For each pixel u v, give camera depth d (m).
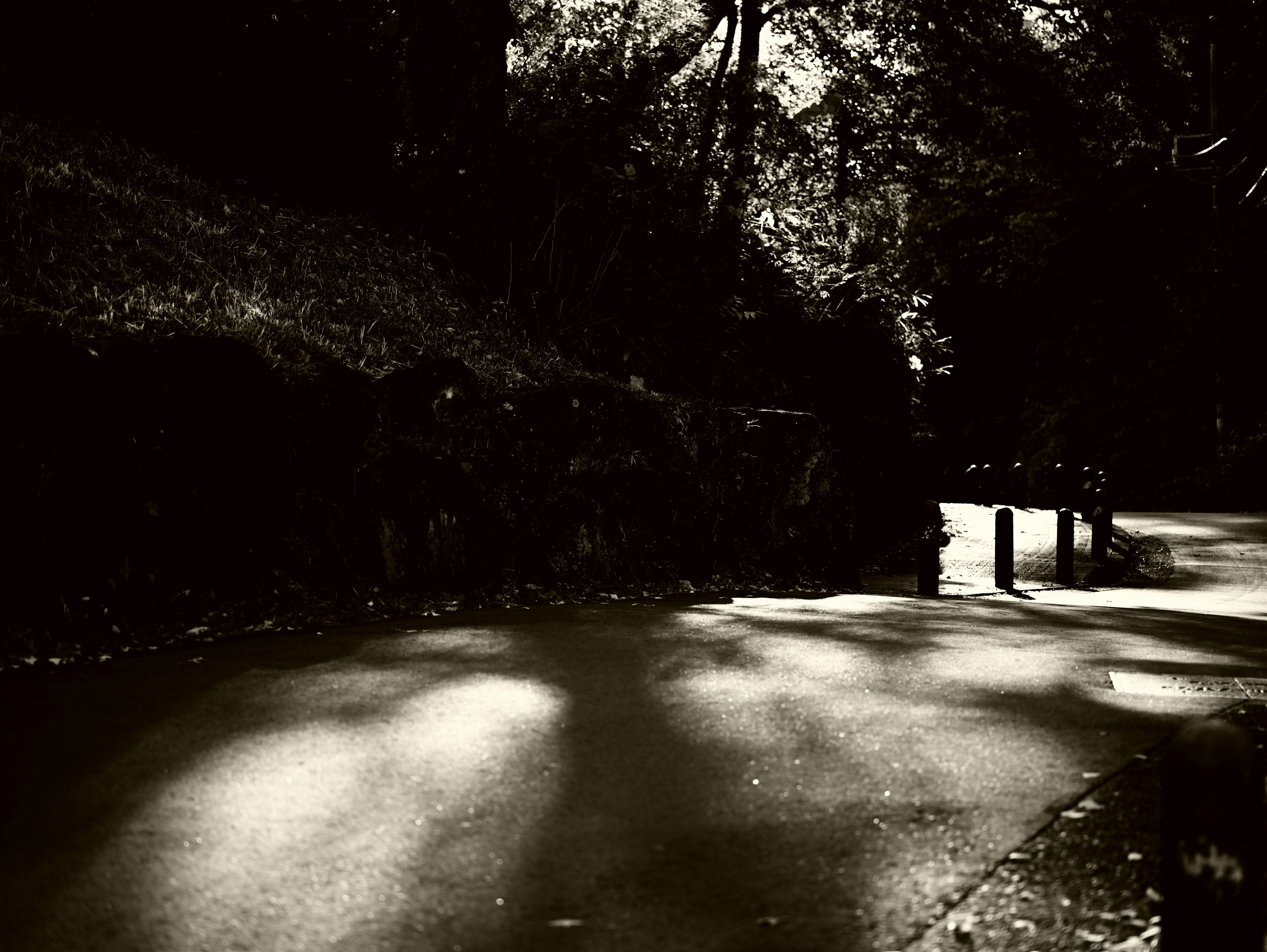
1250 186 40.47
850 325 21.95
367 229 15.36
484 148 16.45
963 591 16.66
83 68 14.16
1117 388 41.44
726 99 20.27
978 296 48.94
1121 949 3.63
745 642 8.20
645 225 18.11
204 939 3.64
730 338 18.81
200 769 5.09
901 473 23.03
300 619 8.70
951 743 5.63
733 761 5.34
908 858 4.28
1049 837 4.44
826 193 23.44
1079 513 26.62
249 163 15.16
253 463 9.16
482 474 11.09
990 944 3.68
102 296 9.88
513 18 17.25
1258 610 14.84
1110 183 40.75
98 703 6.11
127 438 8.31
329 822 4.54
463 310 14.91
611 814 4.69
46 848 4.25
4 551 7.48
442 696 6.32
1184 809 3.19
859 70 24.81
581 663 7.28
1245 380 37.31
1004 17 28.03
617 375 16.50
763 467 14.65
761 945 3.67
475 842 4.39
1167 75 39.12
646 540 12.41
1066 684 7.02
